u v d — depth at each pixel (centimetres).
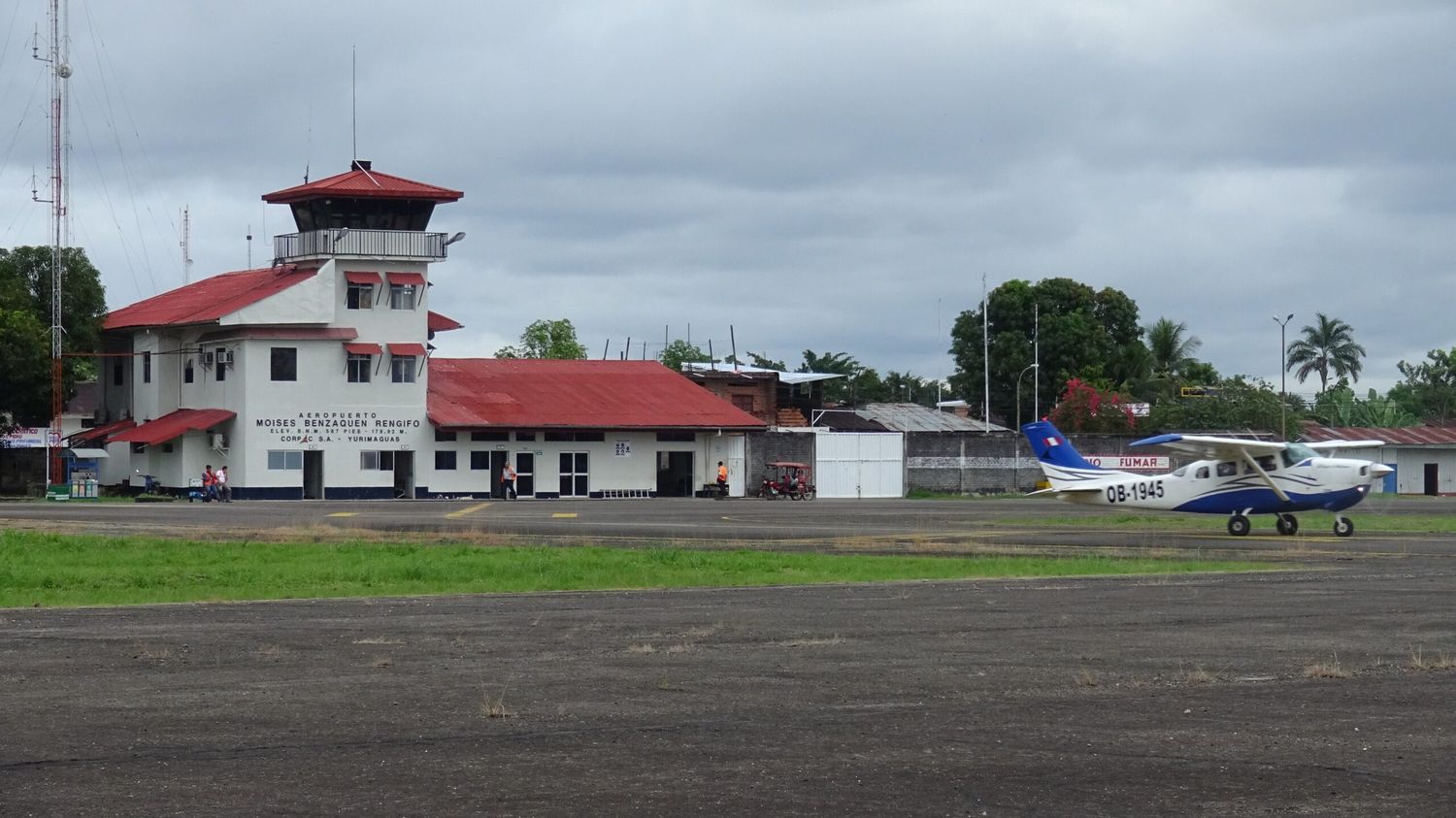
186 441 7438
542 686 1408
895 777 1027
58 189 7562
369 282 7556
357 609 2148
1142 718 1248
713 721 1231
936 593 2427
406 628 1897
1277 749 1124
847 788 997
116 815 921
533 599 2334
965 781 1017
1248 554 3491
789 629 1889
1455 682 1445
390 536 4003
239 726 1205
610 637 1803
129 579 2642
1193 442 4428
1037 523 5056
